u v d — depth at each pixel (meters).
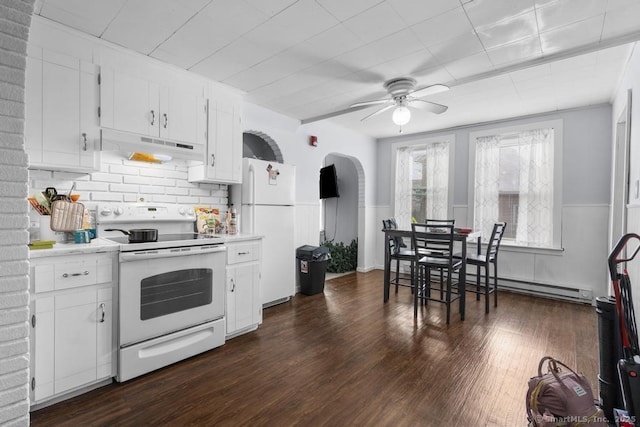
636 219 2.19
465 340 2.71
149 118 2.55
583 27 2.11
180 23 2.09
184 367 2.26
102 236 2.51
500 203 4.44
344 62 2.65
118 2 1.87
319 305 3.68
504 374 2.17
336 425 1.67
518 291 4.23
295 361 2.35
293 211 3.84
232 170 3.20
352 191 6.15
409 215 5.35
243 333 2.87
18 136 1.11
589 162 3.80
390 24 2.10
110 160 2.60
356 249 5.80
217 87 3.09
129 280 2.06
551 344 2.64
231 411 1.78
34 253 1.72
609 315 1.69
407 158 5.39
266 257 3.52
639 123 2.28
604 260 3.71
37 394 1.74
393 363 2.32
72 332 1.86
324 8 1.93
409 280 4.86
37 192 2.14
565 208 3.94
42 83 2.04
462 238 3.12
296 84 3.12
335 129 4.88
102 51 2.31
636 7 1.88
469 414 1.76
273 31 2.19
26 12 1.12
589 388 1.58
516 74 2.90
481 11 1.95
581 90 3.29
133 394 1.93
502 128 4.38
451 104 3.72
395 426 1.67
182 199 3.09
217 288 2.56
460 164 4.77
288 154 4.20
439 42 2.33
